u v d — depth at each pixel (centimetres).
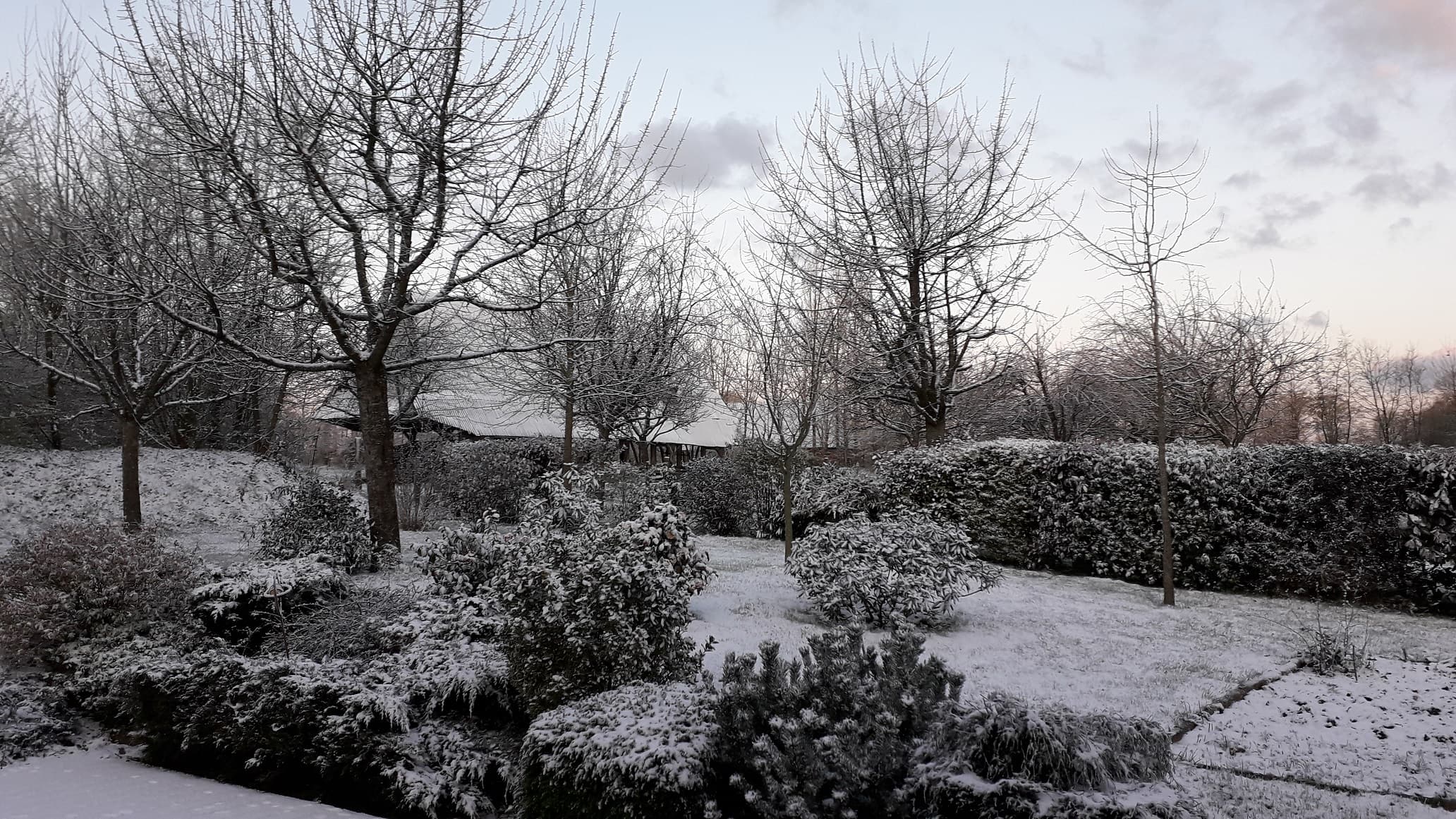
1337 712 632
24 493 1658
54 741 704
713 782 433
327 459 4147
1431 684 710
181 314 1239
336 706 581
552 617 570
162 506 1736
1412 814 455
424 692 593
